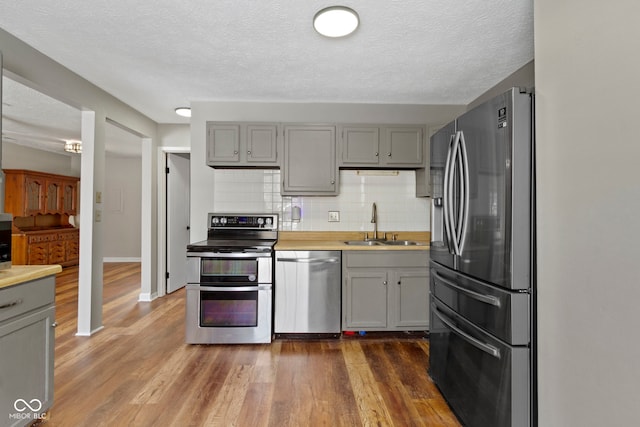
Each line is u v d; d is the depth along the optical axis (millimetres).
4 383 1456
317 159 3156
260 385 2129
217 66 2545
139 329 3137
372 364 2445
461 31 2047
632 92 908
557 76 1198
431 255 2207
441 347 2029
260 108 3352
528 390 1386
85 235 2975
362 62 2475
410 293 2922
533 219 1378
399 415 1828
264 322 2793
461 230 1738
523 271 1385
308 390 2074
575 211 1118
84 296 2969
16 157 5766
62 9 1834
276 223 3338
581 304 1096
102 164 3080
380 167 3227
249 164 3123
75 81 2686
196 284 2762
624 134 933
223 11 1843
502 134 1426
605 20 992
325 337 2943
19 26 2006
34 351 1621
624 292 938
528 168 1378
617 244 960
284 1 1751
